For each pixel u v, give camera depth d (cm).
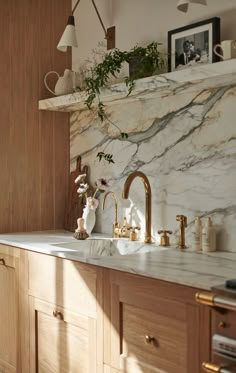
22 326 282
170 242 276
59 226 349
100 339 225
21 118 331
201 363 180
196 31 249
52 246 269
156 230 284
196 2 230
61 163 349
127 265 211
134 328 208
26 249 277
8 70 325
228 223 246
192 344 183
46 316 264
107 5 316
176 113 272
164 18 277
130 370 209
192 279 184
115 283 216
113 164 314
